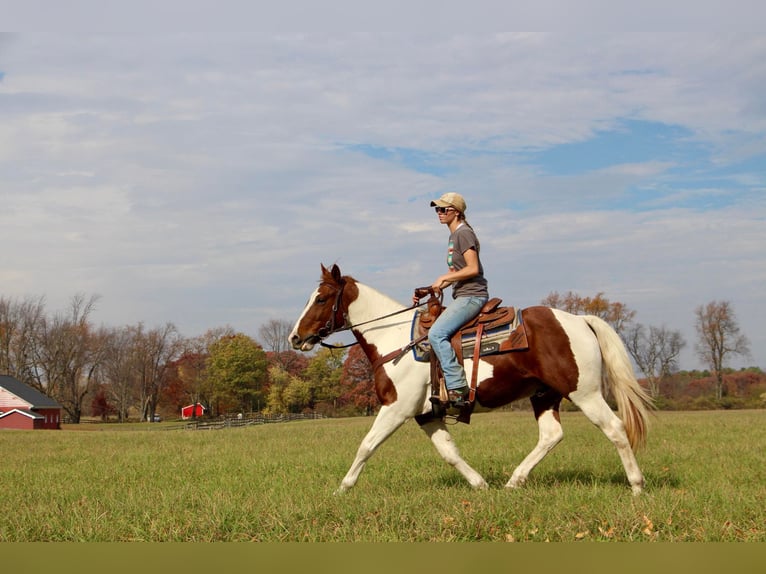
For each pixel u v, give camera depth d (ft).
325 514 21.15
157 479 34.22
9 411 234.17
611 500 21.62
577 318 25.39
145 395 319.88
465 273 24.82
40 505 24.59
